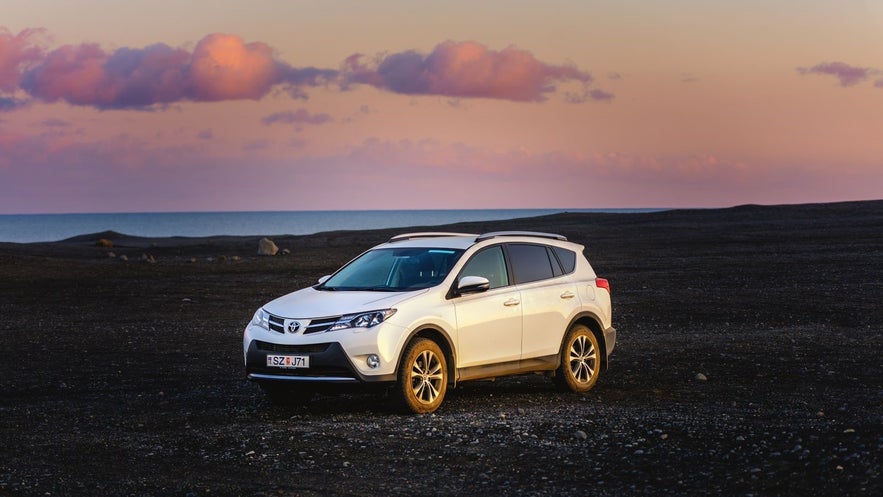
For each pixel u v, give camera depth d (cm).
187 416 977
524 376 1262
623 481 702
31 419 968
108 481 715
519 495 669
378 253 1110
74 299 2456
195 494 677
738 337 1638
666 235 4809
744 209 6694
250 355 995
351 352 944
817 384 1173
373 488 689
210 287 2752
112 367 1358
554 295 1119
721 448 800
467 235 1121
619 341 1608
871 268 2939
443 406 1024
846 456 752
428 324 984
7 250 4375
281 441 841
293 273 3192
